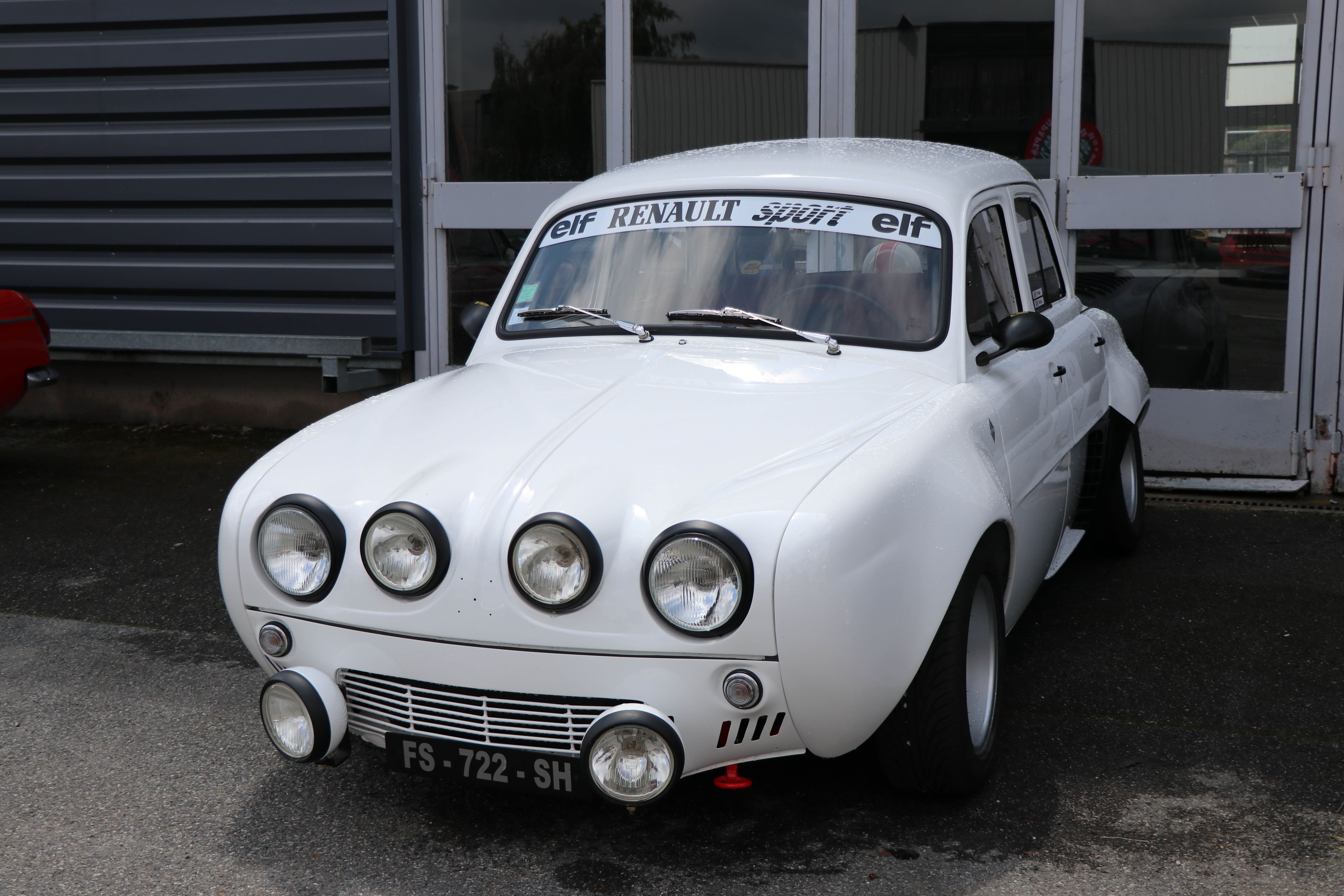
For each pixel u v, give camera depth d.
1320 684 3.69
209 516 5.89
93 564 5.15
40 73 7.73
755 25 6.55
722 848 2.75
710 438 2.71
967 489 2.75
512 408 2.98
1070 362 4.04
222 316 7.73
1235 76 5.85
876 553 2.45
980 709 2.98
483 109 7.07
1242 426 6.07
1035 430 3.50
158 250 7.77
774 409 2.86
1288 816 2.87
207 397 7.96
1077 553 5.14
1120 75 6.02
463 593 2.50
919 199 3.49
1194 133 5.96
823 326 3.30
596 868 2.68
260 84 7.36
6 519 5.86
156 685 3.83
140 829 2.90
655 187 3.80
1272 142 5.84
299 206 7.45
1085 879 2.59
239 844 2.82
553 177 7.01
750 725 2.48
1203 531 5.43
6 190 7.95
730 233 3.56
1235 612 4.35
